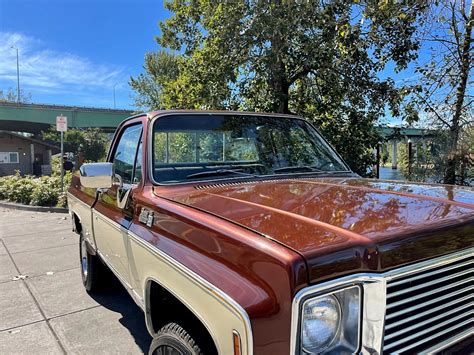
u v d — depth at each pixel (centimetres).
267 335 132
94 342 338
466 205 192
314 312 131
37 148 4144
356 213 174
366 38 707
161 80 1584
